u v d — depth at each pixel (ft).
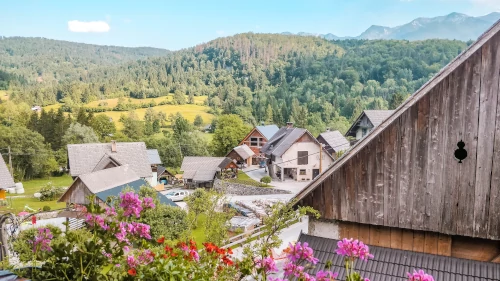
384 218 24.59
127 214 11.85
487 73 21.77
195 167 159.53
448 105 22.68
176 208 68.64
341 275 23.48
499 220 21.91
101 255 10.71
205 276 13.32
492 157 21.94
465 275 22.04
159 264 11.47
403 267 23.30
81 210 11.98
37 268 10.80
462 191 22.70
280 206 25.68
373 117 143.02
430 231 24.16
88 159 138.62
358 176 25.08
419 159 23.52
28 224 76.23
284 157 151.53
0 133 199.82
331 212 26.02
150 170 141.28
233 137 211.41
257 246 22.29
